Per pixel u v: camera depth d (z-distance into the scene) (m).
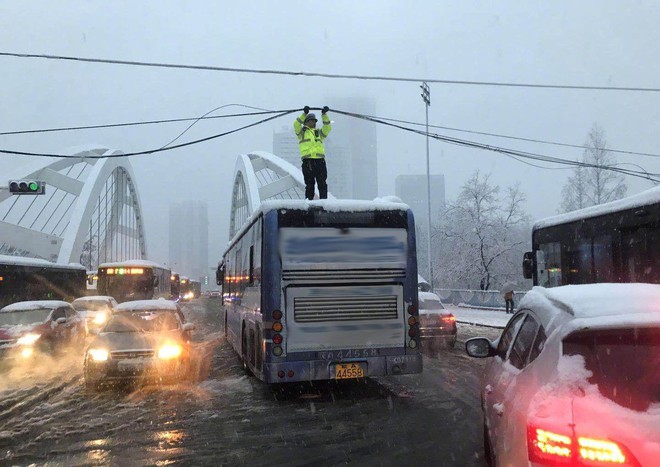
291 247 8.40
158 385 9.94
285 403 8.37
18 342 12.70
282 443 6.22
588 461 2.45
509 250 43.81
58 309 15.23
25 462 5.66
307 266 8.40
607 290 3.51
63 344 14.61
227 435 6.58
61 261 67.06
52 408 8.18
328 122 13.57
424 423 7.04
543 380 2.96
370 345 8.45
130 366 9.32
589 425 2.50
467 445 5.99
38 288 25.61
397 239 8.77
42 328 13.59
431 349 14.98
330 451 5.89
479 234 43.97
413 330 8.63
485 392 4.64
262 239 8.52
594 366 2.82
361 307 8.51
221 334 21.19
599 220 10.58
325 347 8.30
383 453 5.78
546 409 2.71
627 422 2.47
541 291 4.12
